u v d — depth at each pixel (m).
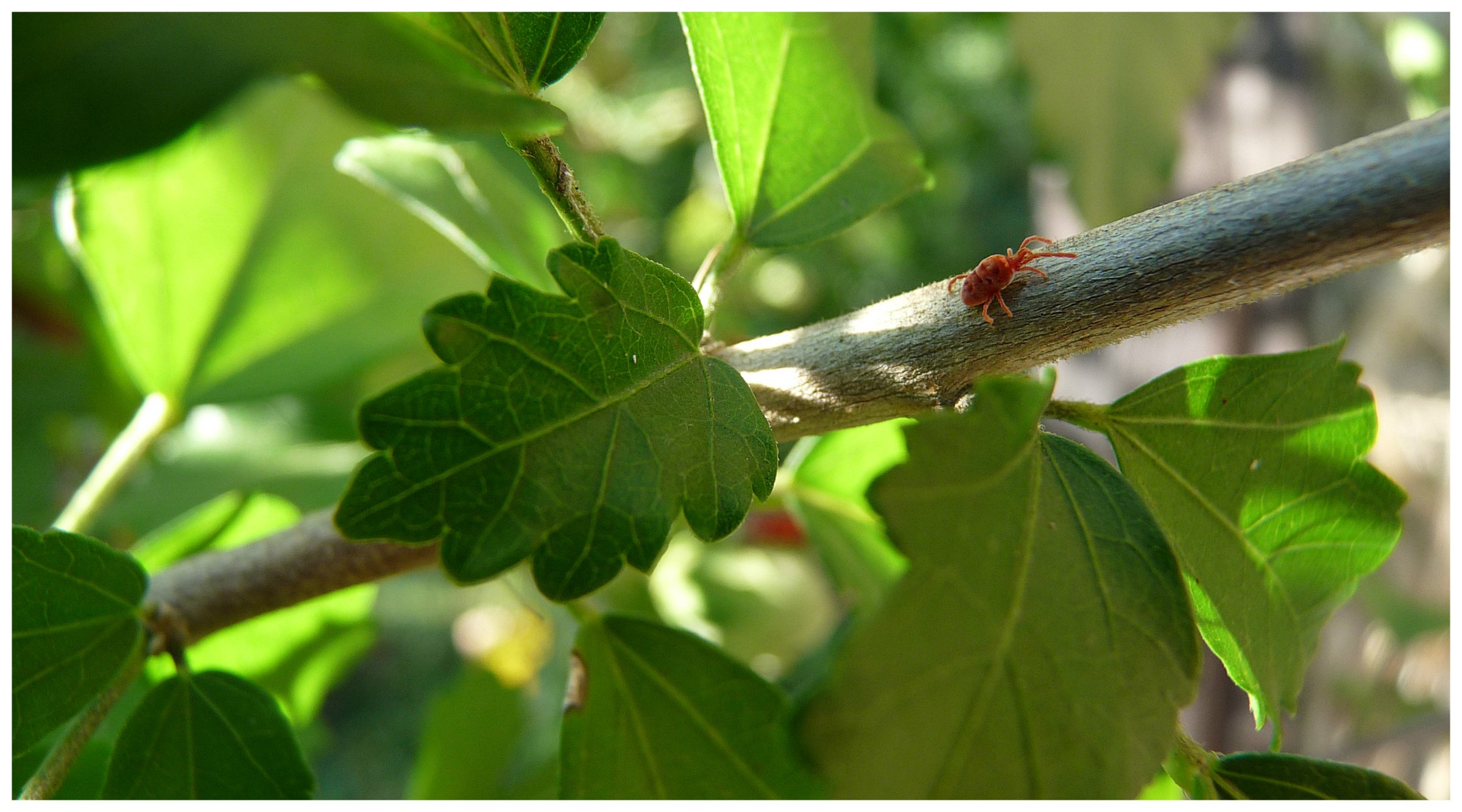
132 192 0.16
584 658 0.13
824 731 0.10
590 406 0.11
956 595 0.11
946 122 0.40
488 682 0.18
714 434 0.12
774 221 0.13
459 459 0.11
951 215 0.44
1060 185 0.25
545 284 0.15
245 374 0.16
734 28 0.13
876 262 0.46
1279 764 0.12
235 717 0.13
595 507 0.11
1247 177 0.12
